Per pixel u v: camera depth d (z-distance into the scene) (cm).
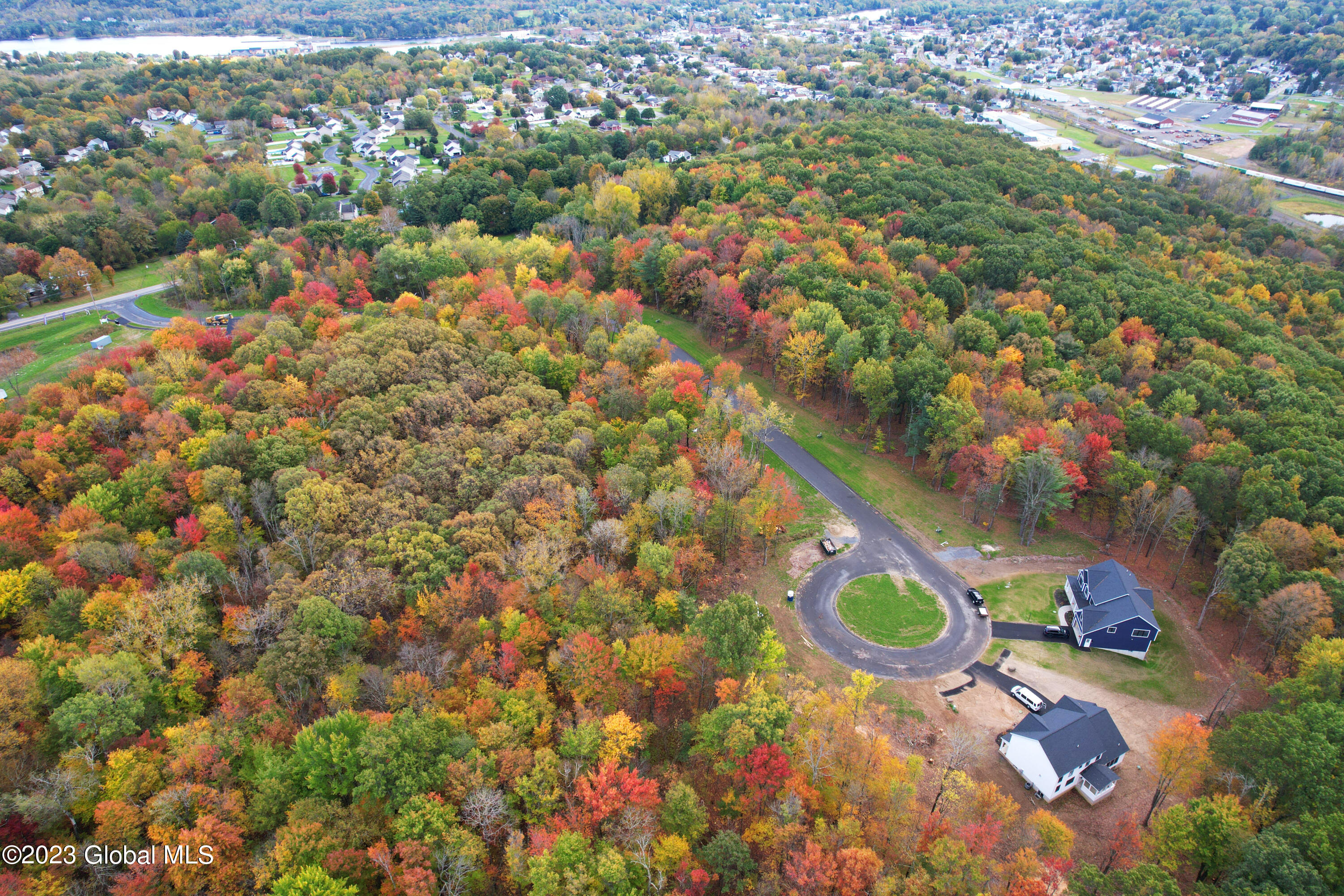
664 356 14350
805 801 6994
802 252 17400
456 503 10156
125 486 10125
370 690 7850
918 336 14125
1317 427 11950
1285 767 6838
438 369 12744
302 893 5712
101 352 15225
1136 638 9606
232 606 8694
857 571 11231
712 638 8138
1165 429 11738
